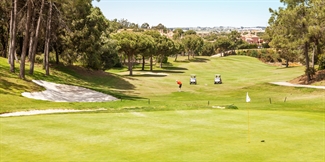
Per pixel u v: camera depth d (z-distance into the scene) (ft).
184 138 43.16
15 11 120.47
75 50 188.24
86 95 115.03
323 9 131.44
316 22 134.31
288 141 42.24
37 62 186.39
